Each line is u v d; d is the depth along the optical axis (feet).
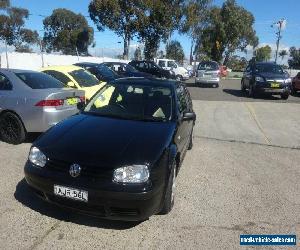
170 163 14.66
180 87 21.53
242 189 18.97
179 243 13.30
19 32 153.99
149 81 20.04
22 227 13.73
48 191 13.71
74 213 14.96
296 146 29.30
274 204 17.25
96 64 45.09
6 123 23.99
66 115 23.86
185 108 20.59
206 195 17.84
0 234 13.17
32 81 24.40
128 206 13.09
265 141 30.42
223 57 184.24
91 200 13.10
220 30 173.78
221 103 51.55
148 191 13.20
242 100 57.11
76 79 30.68
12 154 22.17
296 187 19.75
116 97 19.07
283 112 45.52
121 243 13.07
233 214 15.90
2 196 16.20
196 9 130.93
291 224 15.30
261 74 61.16
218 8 174.60
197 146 27.43
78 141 14.53
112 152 13.80
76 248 12.60
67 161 13.55
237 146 28.25
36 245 12.64
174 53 171.83
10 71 24.63
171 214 15.49
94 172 13.21
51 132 15.69
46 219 14.39
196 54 178.19
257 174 21.63
